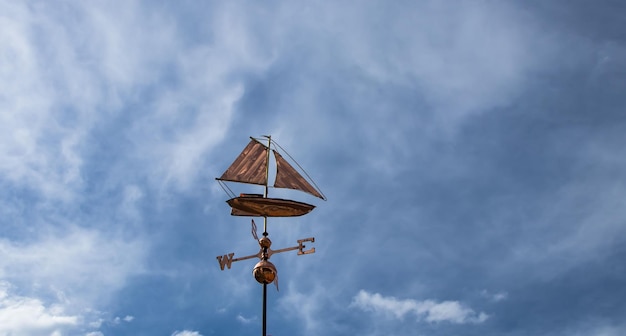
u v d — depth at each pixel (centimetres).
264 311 1553
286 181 1908
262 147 1923
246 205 1769
